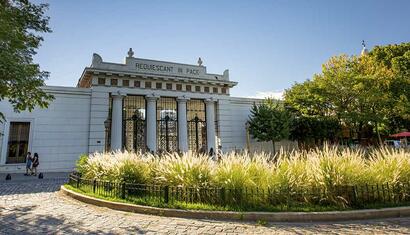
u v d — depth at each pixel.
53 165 19.19
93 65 21.80
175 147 24.62
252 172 7.47
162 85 24.48
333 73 21.03
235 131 26.88
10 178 15.02
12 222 5.93
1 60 6.40
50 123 19.66
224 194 6.95
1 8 7.36
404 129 28.33
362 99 19.84
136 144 23.09
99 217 6.34
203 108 27.56
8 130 18.38
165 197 7.09
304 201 6.91
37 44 8.64
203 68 26.81
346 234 4.91
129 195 8.11
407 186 7.04
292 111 26.81
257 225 5.56
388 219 5.88
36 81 8.00
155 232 5.19
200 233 5.10
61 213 6.76
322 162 7.15
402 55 26.52
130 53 23.77
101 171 10.08
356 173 6.98
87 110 21.14
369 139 28.66
